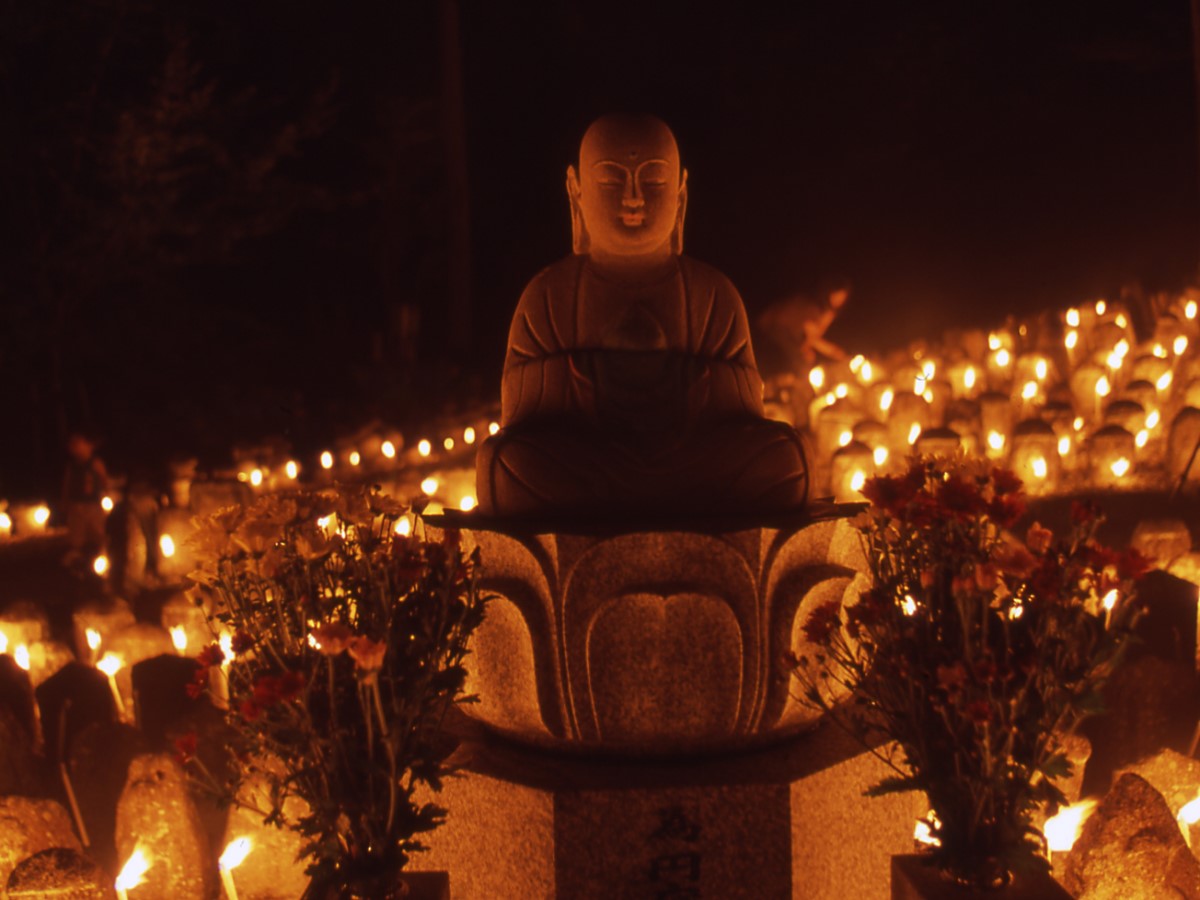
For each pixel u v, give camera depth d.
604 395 5.07
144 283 18.20
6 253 17.70
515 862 4.63
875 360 15.34
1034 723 3.92
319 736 3.99
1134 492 10.59
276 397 17.95
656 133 5.26
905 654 4.01
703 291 5.32
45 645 7.12
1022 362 13.16
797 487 4.99
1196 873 4.54
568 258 5.43
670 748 4.75
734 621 4.66
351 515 4.21
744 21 26.33
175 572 10.51
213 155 18.38
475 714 4.95
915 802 4.91
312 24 21.77
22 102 17.81
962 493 3.90
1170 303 15.54
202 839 5.06
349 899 3.99
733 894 4.56
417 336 21.83
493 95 26.48
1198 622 6.47
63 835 5.05
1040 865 3.95
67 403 18.59
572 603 4.64
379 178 22.81
